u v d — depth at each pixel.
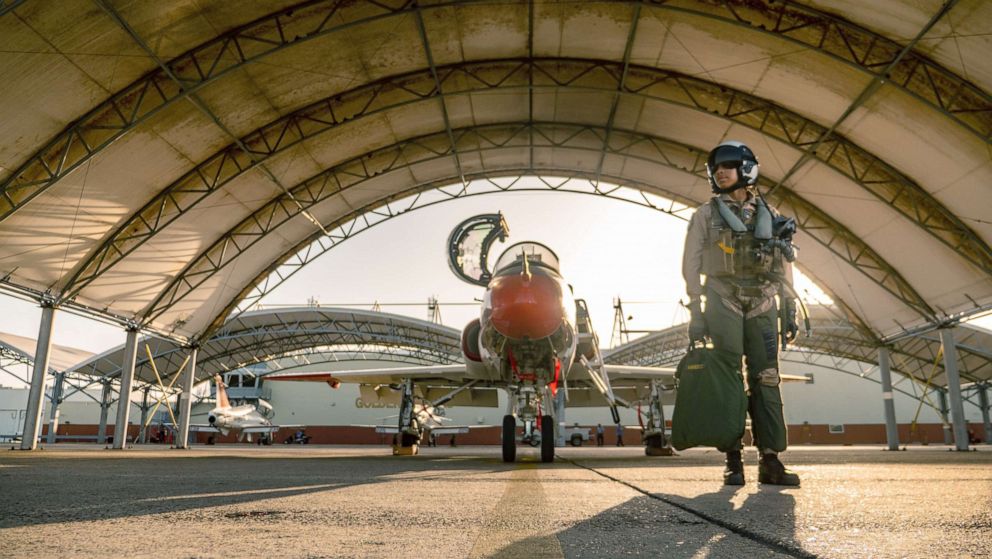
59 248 16.64
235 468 5.92
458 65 18.58
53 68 12.48
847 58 15.05
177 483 3.55
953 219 17.44
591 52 18.09
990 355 37.44
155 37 13.34
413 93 19.42
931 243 19.00
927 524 1.71
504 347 8.20
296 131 19.17
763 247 3.14
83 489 3.09
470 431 55.88
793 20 14.65
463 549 1.37
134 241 18.50
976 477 3.87
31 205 14.88
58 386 39.94
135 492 2.90
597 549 1.37
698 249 3.21
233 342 43.53
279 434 56.31
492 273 9.23
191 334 24.77
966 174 15.91
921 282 20.83
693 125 20.75
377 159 22.67
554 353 8.16
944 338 21.55
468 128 22.41
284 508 2.20
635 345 44.72
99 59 13.04
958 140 15.15
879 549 1.34
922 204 18.06
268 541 1.47
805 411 53.91
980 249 17.34
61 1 11.09
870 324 25.31
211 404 57.00
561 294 7.95
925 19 12.81
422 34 16.19
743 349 3.28
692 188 24.66
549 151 24.53
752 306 3.19
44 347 17.25
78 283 17.97
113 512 2.07
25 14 10.91
